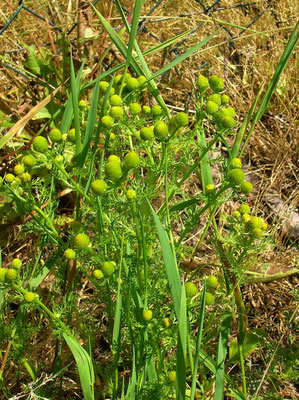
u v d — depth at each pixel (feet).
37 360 0.93
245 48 1.68
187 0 1.76
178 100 1.61
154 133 0.77
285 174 1.52
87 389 0.66
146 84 0.94
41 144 0.74
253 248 0.82
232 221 0.83
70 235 0.81
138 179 0.82
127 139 0.89
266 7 1.84
